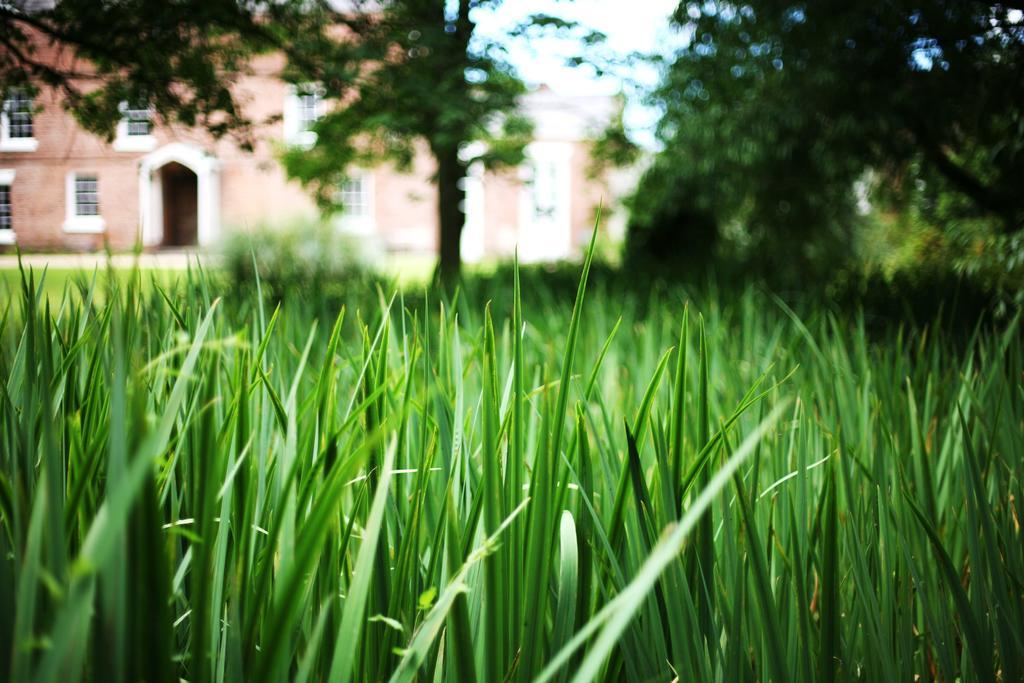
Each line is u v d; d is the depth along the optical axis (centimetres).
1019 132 677
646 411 136
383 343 142
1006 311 492
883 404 258
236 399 127
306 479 116
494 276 1162
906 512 179
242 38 912
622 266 1567
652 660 129
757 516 178
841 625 159
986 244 545
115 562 77
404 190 3419
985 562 174
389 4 1036
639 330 471
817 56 896
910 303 691
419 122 1105
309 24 990
